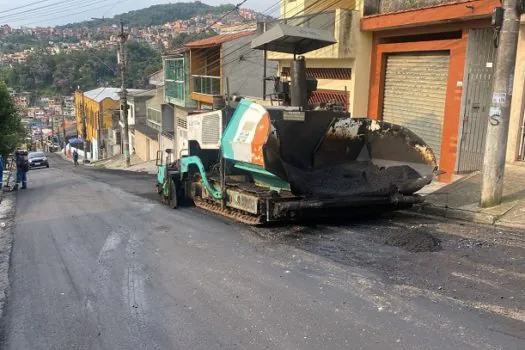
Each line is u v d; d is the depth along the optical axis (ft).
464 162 40.78
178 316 18.11
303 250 24.70
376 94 51.44
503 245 23.90
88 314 18.94
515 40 27.76
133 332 17.15
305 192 27.86
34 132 291.99
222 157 32.24
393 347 14.80
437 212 31.09
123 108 116.98
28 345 16.81
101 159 177.47
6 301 21.02
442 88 43.37
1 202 56.90
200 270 22.93
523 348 14.39
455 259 22.08
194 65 103.50
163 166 45.57
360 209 29.53
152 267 24.00
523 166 36.70
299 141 30.30
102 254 27.30
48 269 25.14
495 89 28.50
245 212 31.60
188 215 37.24
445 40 41.73
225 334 16.44
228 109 33.78
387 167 31.53
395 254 23.27
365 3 50.37
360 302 18.02
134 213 40.14
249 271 22.16
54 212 44.50
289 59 63.87
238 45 88.07
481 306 17.16
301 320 16.97
